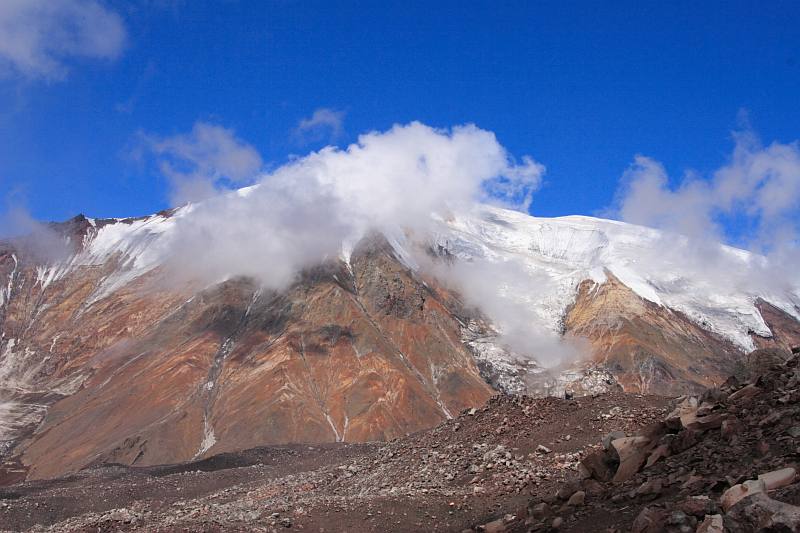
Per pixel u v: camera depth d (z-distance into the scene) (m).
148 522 34.72
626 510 19.84
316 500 35.22
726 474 19.41
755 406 22.41
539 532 21.22
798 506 15.19
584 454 32.62
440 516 29.64
